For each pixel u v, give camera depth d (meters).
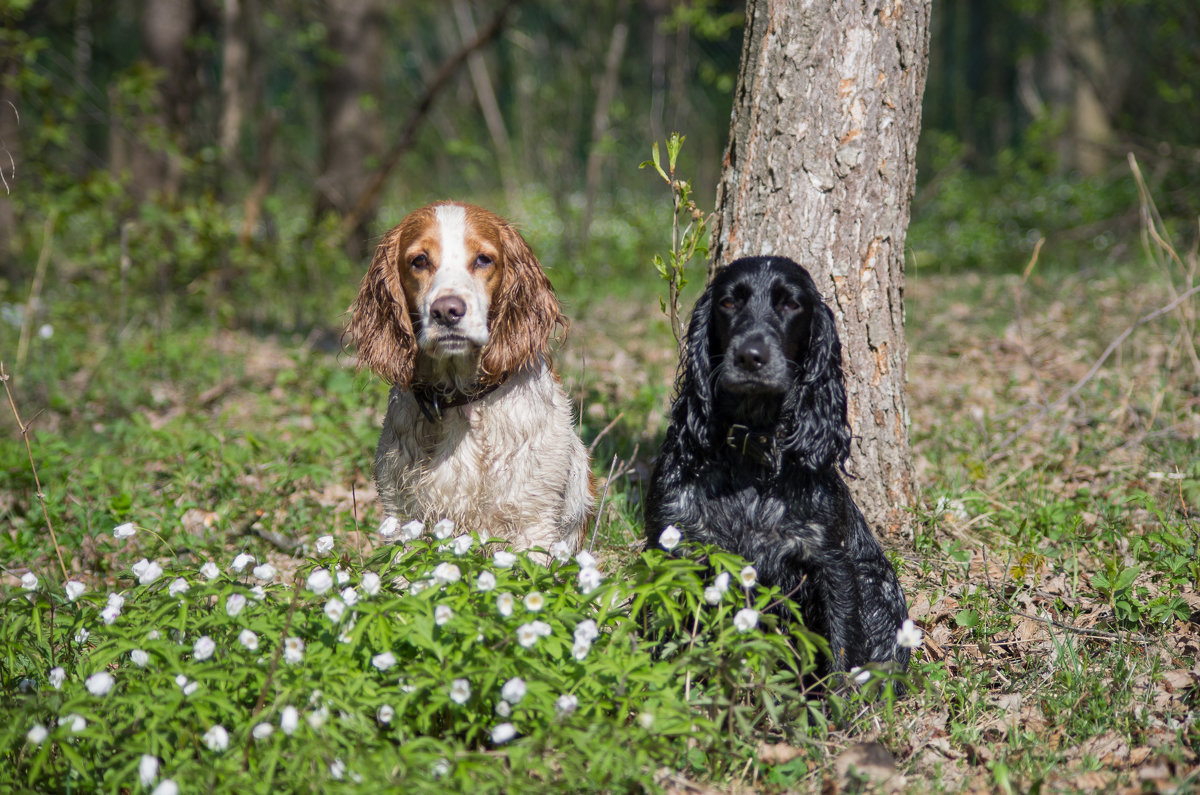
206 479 5.62
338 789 2.40
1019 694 3.41
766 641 2.92
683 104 20.34
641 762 2.58
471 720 2.79
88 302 10.34
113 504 4.91
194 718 2.71
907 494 4.63
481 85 18.45
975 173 23.70
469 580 2.98
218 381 8.16
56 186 9.50
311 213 13.52
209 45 12.69
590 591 3.02
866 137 4.25
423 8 22.41
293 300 11.27
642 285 13.09
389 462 4.10
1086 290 9.68
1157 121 17.17
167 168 12.56
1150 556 4.16
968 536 4.65
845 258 4.32
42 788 2.73
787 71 4.25
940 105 28.58
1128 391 5.89
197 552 4.44
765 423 3.55
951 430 6.02
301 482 5.66
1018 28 23.22
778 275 3.51
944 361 7.85
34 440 6.32
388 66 23.86
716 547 3.10
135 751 2.55
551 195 17.98
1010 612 3.92
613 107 14.95
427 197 21.31
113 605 3.04
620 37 14.80
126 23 21.62
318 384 7.36
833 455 3.60
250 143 16.16
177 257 10.31
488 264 3.92
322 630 2.94
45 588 3.62
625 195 18.88
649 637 3.36
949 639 3.84
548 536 4.09
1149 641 3.63
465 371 3.91
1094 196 14.37
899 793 2.83
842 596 3.51
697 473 3.63
